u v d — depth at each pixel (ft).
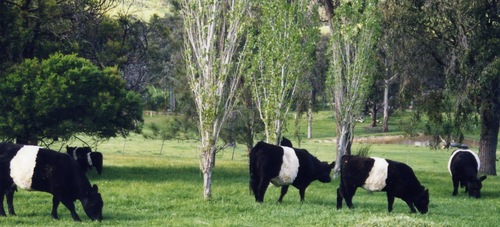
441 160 181.88
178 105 125.70
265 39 104.58
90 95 96.68
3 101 93.20
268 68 104.32
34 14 109.29
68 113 96.43
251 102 124.67
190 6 78.54
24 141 99.30
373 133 260.21
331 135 262.26
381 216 64.23
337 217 64.23
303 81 115.85
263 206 71.31
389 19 113.19
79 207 67.72
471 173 91.91
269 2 104.83
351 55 114.32
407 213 70.13
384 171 69.36
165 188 84.43
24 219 59.47
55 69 96.07
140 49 125.29
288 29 104.37
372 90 125.80
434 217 68.08
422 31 113.70
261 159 72.95
